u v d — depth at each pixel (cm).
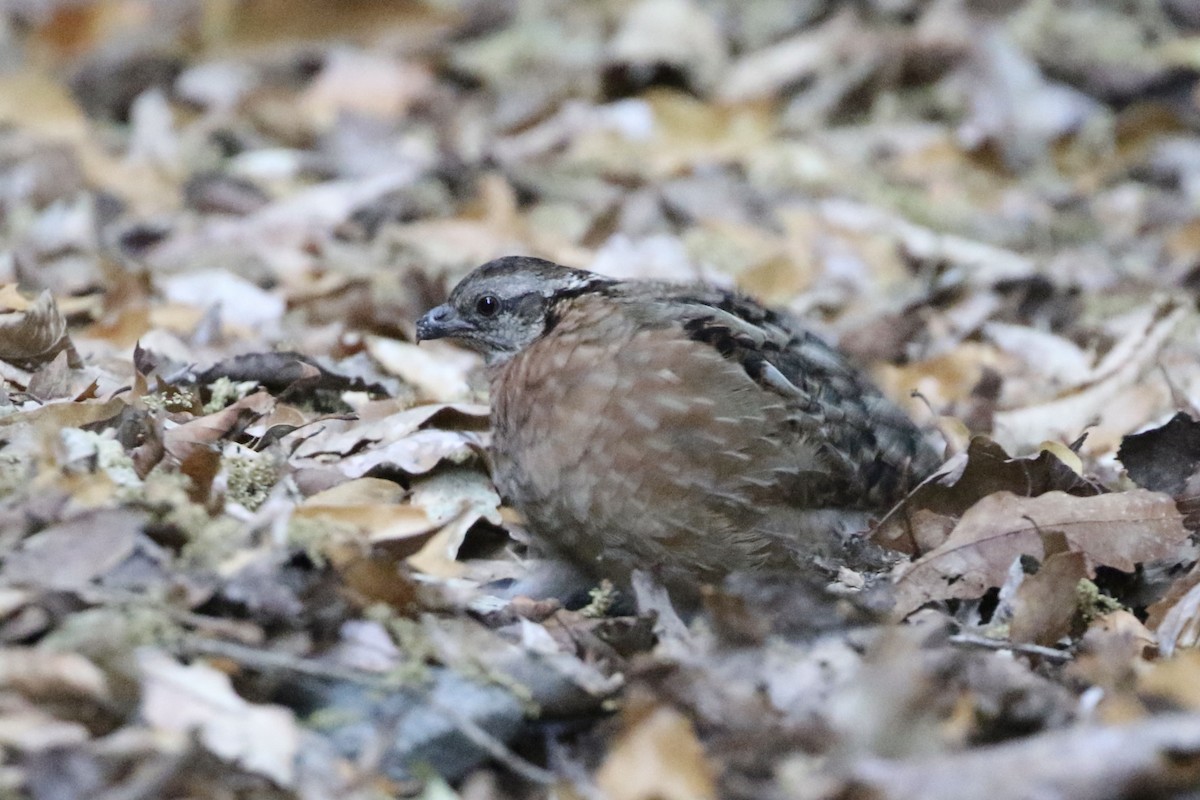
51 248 1533
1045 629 855
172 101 2017
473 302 1033
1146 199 1820
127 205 1697
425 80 2086
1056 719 752
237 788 678
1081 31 2150
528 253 1563
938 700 748
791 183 1817
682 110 1927
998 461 943
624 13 2302
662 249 1585
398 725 725
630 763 708
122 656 705
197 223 1638
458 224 1595
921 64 2067
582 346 916
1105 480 1055
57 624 734
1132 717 750
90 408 926
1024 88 1988
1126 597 938
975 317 1442
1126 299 1516
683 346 899
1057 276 1548
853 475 941
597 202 1722
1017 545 905
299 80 2159
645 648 828
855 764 692
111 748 672
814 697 759
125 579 764
